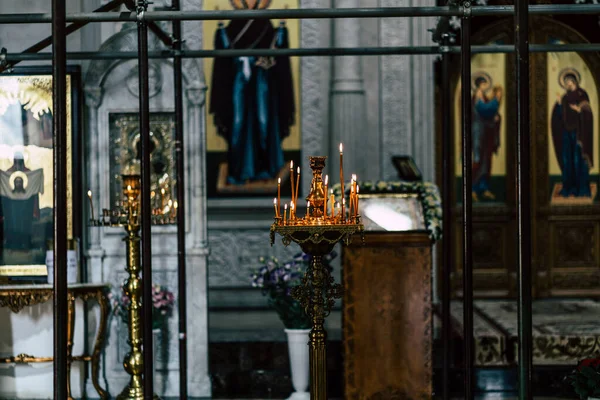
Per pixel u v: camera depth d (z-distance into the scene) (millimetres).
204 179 9219
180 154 8516
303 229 5766
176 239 9148
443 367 8211
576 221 11938
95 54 8195
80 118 9078
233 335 9867
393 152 11680
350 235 5836
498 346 9180
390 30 11688
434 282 11734
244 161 11914
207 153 11930
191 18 6504
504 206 11867
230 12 6445
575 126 11906
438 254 11742
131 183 8359
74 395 8930
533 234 11891
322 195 6027
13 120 9102
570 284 11938
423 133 11641
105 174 9211
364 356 8156
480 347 9180
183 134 9031
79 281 9031
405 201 8383
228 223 11820
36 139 9117
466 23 6723
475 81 11883
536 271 11883
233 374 9305
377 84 11766
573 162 11922
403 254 8133
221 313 11555
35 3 9234
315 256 5980
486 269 11883
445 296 8242
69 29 7551
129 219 8383
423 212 8250
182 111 8633
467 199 6867
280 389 9289
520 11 5320
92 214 8297
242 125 11922
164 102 9195
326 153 11891
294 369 8844
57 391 5605
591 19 11820
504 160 11898
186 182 9203
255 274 8930
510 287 11867
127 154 9242
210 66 11938
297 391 8891
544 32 11875
